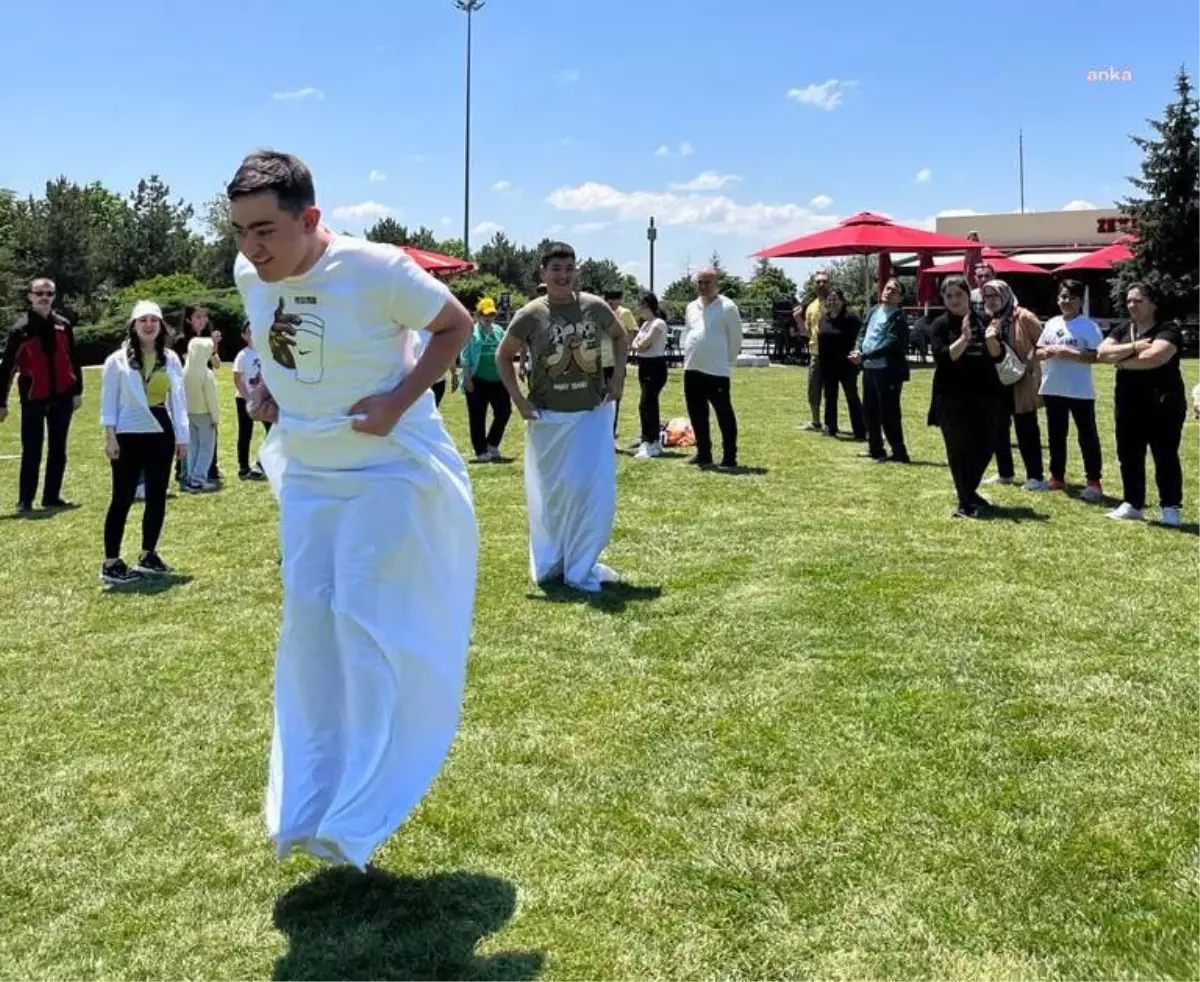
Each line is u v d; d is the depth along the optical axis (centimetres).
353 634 286
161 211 6406
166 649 530
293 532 295
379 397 285
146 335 653
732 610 564
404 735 290
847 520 784
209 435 1015
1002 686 450
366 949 280
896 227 2155
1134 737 399
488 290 3241
